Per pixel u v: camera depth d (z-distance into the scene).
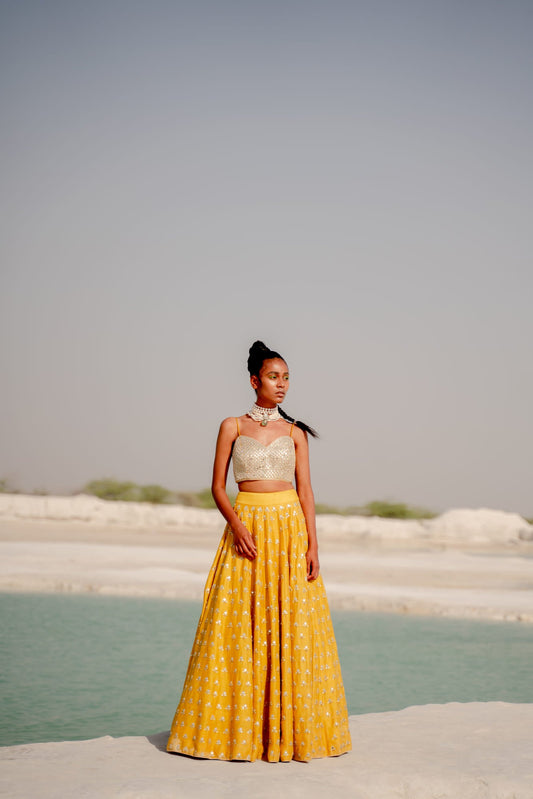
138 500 49.25
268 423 4.52
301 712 4.09
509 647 9.80
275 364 4.50
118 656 8.88
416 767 4.02
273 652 4.16
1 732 5.87
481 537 32.06
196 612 11.86
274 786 3.65
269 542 4.30
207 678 4.19
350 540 30.14
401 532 32.16
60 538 24.67
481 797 3.77
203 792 3.56
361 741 4.52
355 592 14.09
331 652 4.38
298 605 4.22
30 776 3.76
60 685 7.50
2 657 8.78
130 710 6.59
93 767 3.93
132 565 17.34
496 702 5.55
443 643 10.01
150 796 3.52
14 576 14.75
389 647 9.77
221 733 4.12
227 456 4.52
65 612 11.71
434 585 15.60
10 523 29.91
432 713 5.20
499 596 14.21
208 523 34.84
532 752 4.30
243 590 4.27
